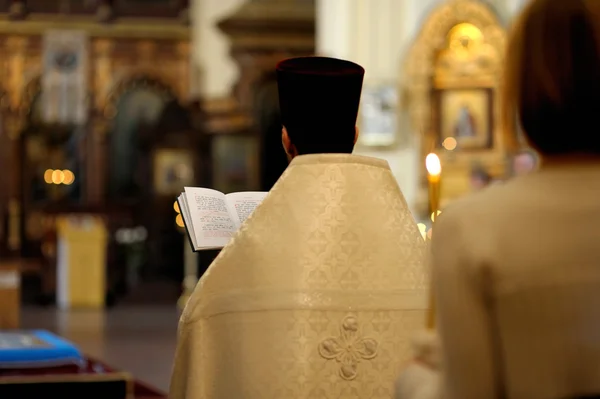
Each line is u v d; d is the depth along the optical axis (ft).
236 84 71.97
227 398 8.48
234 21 71.41
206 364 8.54
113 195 74.64
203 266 51.88
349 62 8.93
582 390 5.41
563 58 5.63
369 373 8.57
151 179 74.54
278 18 71.26
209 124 71.92
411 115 48.19
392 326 8.67
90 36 72.90
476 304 5.58
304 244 8.64
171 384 8.70
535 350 5.46
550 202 5.62
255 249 8.61
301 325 8.49
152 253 73.26
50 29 72.64
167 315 58.34
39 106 73.72
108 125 73.61
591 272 5.45
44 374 17.10
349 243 8.70
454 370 5.60
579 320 5.42
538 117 5.71
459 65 48.03
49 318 56.70
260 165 71.87
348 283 8.64
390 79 48.65
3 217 72.43
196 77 72.54
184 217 9.14
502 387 5.61
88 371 17.48
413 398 5.99
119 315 58.49
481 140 47.78
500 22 47.06
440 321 5.69
